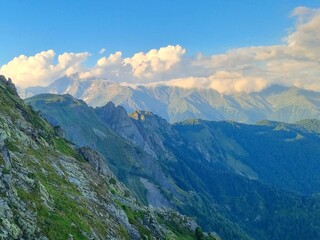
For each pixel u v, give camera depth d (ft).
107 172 445.37
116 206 315.17
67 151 391.65
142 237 306.55
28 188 209.56
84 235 211.82
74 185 283.79
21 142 284.00
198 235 531.91
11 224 168.86
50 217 201.46
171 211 579.07
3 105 337.93
